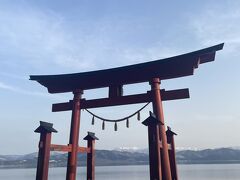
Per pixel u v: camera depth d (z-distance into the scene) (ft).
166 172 35.76
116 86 45.42
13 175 615.57
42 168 36.11
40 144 37.27
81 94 47.88
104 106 44.98
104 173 653.71
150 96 41.52
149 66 42.32
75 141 43.62
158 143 33.73
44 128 37.47
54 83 49.37
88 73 45.96
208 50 37.50
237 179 362.53
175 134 45.93
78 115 45.80
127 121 42.14
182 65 40.57
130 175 548.72
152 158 33.30
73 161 42.37
